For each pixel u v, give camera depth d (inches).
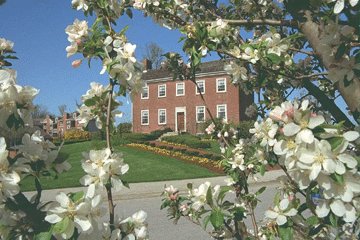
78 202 43.3
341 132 45.5
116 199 347.9
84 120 58.2
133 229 53.1
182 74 103.0
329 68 51.8
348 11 52.0
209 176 481.1
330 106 69.9
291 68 78.7
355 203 42.5
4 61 57.1
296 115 43.5
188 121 1164.5
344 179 41.6
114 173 51.0
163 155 715.4
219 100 1119.6
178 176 482.0
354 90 51.2
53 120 2748.5
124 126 1336.1
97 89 58.5
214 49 75.4
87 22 58.7
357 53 49.7
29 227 41.5
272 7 96.1
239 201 86.6
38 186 45.0
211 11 97.7
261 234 79.8
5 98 42.4
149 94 1261.1
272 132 53.9
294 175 43.6
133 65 54.8
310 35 57.8
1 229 41.5
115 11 65.2
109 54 58.3
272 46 71.8
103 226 48.3
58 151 46.4
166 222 248.4
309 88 74.5
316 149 40.9
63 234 40.6
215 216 60.0
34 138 46.5
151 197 360.2
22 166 42.4
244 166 85.4
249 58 73.1
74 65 56.8
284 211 54.9
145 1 81.7
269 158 74.3
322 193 45.9
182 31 76.8
